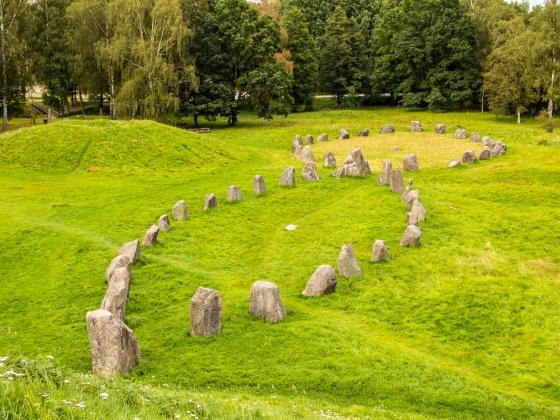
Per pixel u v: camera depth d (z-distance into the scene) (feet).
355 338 77.61
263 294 83.30
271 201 150.30
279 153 237.04
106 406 34.30
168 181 182.60
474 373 71.92
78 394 35.24
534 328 82.17
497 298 90.33
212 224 135.13
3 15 272.10
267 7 372.79
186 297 94.22
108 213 144.77
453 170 183.42
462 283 96.17
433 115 346.33
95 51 267.80
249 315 84.43
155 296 94.84
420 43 369.50
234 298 91.30
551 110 284.20
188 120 339.57
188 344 76.43
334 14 403.95
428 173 181.27
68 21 305.32
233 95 316.40
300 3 506.48
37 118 328.29
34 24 300.40
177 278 101.96
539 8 286.87
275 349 74.13
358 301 92.53
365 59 412.77
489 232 121.90
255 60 306.76
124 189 172.55
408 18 379.76
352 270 101.30
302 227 131.34
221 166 205.05
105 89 300.40
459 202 143.33
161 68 254.06
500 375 71.77
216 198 148.25
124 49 252.42
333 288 96.07
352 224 129.29
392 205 138.62
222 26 307.99
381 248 106.83
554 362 74.02
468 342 79.97
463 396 64.03
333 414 53.88
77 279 103.50
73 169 197.77
